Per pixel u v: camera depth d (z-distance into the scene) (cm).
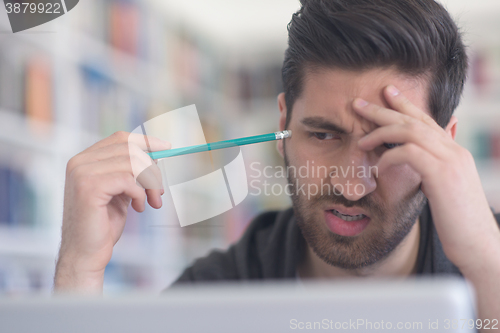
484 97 222
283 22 267
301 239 100
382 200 80
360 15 78
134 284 179
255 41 272
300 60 85
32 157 145
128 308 27
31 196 143
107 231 83
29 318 28
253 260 108
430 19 81
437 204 73
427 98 83
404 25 78
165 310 27
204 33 259
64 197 85
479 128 221
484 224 73
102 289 82
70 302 28
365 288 26
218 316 27
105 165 84
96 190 82
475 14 231
